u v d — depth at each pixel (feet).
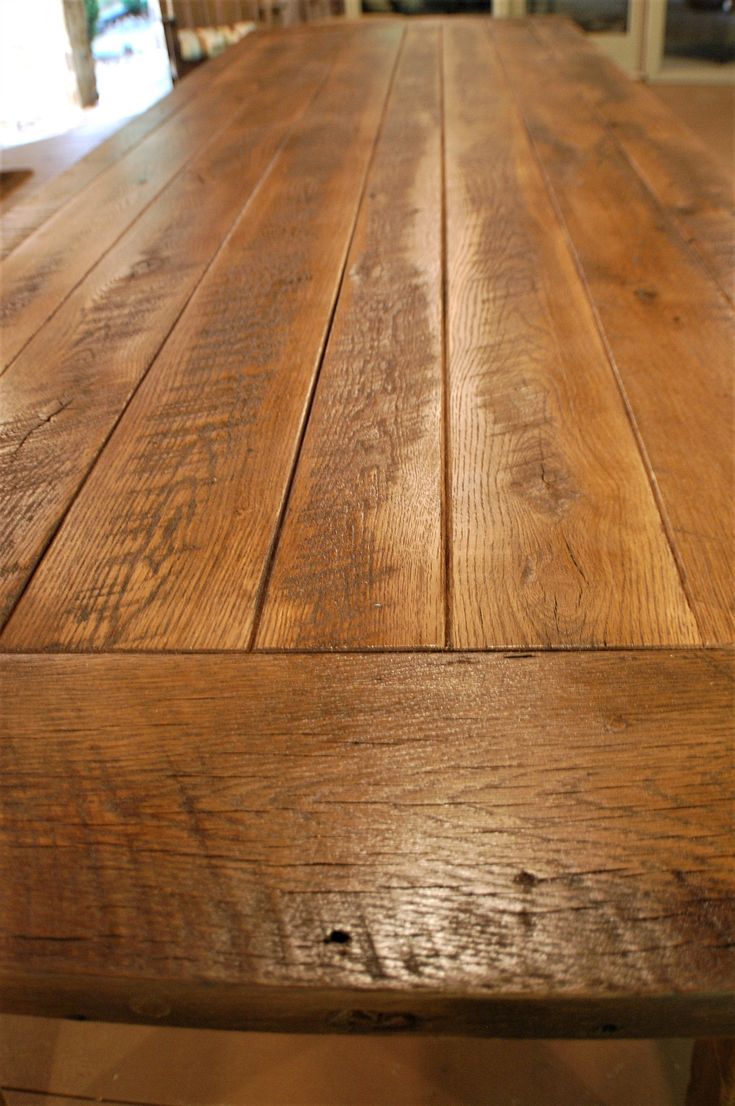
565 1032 1.60
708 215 4.75
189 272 4.39
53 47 19.06
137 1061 3.82
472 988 1.48
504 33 10.37
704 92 17.40
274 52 9.84
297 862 1.68
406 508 2.63
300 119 7.04
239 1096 3.67
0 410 3.27
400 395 3.22
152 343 3.70
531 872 1.64
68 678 2.13
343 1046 3.84
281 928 1.58
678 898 1.59
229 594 2.34
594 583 2.32
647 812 1.74
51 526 2.63
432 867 1.66
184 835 1.74
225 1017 1.63
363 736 1.93
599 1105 3.61
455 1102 3.63
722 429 2.94
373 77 8.34
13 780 1.88
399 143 6.27
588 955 1.51
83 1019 1.69
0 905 1.64
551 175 5.45
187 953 1.55
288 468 2.84
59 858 1.72
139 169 6.09
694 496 2.63
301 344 3.62
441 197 5.18
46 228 5.11
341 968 1.51
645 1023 1.56
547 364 3.39
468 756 1.87
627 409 3.07
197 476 2.83
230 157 6.20
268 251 4.58
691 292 3.91
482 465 2.82
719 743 1.88
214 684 2.09
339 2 17.84
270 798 1.81
